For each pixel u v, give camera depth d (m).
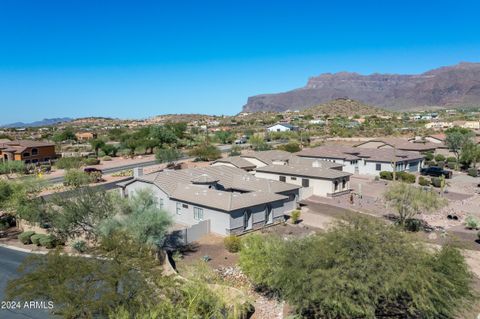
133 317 13.40
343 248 15.58
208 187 36.66
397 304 16.55
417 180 56.06
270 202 32.56
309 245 17.48
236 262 25.00
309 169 48.31
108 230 25.06
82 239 28.75
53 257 14.88
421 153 73.12
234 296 18.73
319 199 44.06
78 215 27.41
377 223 17.12
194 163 75.44
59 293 12.88
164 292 15.42
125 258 15.62
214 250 27.25
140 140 95.69
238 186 38.97
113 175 62.31
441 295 14.86
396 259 15.20
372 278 14.52
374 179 57.38
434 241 29.28
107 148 91.75
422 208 31.66
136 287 14.23
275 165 52.59
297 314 17.72
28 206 32.38
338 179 45.62
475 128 128.00
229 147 105.75
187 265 23.86
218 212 30.36
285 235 30.22
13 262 25.55
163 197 36.00
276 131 134.25
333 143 103.06
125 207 29.02
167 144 103.00
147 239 24.78
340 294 14.61
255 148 87.62
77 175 52.53
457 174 62.28
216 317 16.34
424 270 14.87
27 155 80.06
